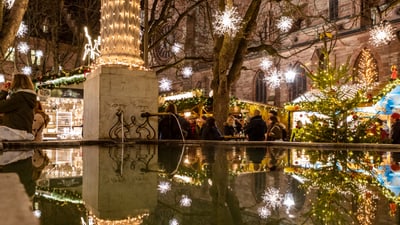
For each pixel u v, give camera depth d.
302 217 1.33
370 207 1.50
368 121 10.39
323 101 10.30
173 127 11.76
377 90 22.34
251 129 12.70
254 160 4.46
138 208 1.54
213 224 1.23
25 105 6.86
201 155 5.41
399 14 36.81
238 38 17.97
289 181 2.45
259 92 48.31
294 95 44.25
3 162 3.91
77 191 2.06
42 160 4.33
